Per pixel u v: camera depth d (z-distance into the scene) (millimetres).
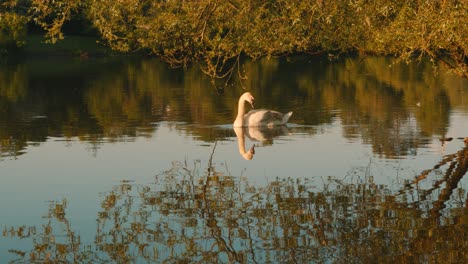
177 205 15461
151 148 22344
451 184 16891
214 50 16203
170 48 16609
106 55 76500
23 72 57250
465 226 13539
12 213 14953
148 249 12562
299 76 52625
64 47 78375
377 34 16359
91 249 12633
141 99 37594
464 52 17688
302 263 11695
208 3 15156
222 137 24672
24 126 27625
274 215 14586
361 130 25625
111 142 23531
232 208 15195
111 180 17891
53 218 14578
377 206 15102
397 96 37656
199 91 42094
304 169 19000
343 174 18266
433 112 30578
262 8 15242
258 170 18953
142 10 16141
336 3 16062
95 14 15508
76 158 20766
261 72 56875
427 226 13578
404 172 18344
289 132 25594
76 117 30312
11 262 11953
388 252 12195
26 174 18594
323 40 16828
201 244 12828
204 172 18812
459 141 22797
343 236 13086
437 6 13523
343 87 43656
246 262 11812
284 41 15297
